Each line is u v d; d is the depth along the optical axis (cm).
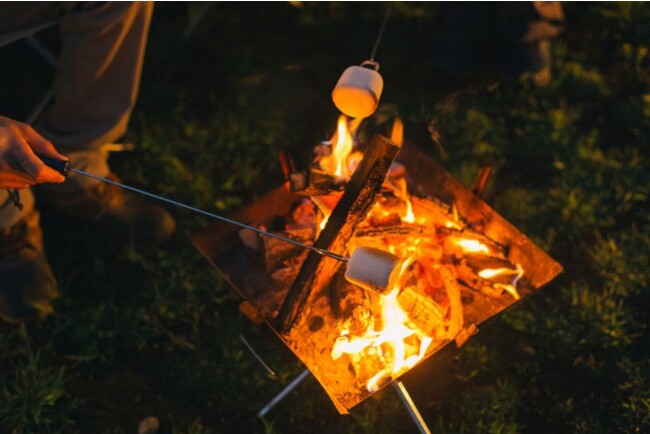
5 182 84
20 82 134
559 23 130
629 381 108
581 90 140
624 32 149
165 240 120
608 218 124
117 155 128
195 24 137
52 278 113
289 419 105
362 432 104
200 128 133
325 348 88
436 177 102
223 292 116
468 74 131
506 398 106
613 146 135
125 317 112
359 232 91
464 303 91
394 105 133
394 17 146
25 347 109
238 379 108
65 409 104
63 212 119
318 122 131
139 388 107
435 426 104
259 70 139
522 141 134
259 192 127
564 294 117
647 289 116
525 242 96
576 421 105
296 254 94
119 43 103
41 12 100
